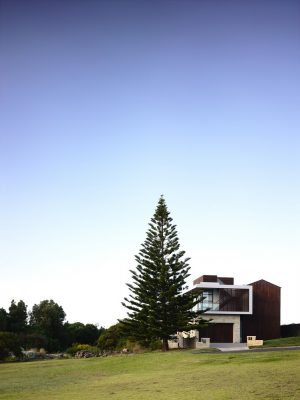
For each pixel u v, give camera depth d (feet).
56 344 203.21
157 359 91.97
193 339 136.67
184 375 65.51
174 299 119.55
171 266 125.29
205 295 142.61
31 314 245.45
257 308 148.66
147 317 122.93
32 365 107.55
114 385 62.34
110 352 144.97
